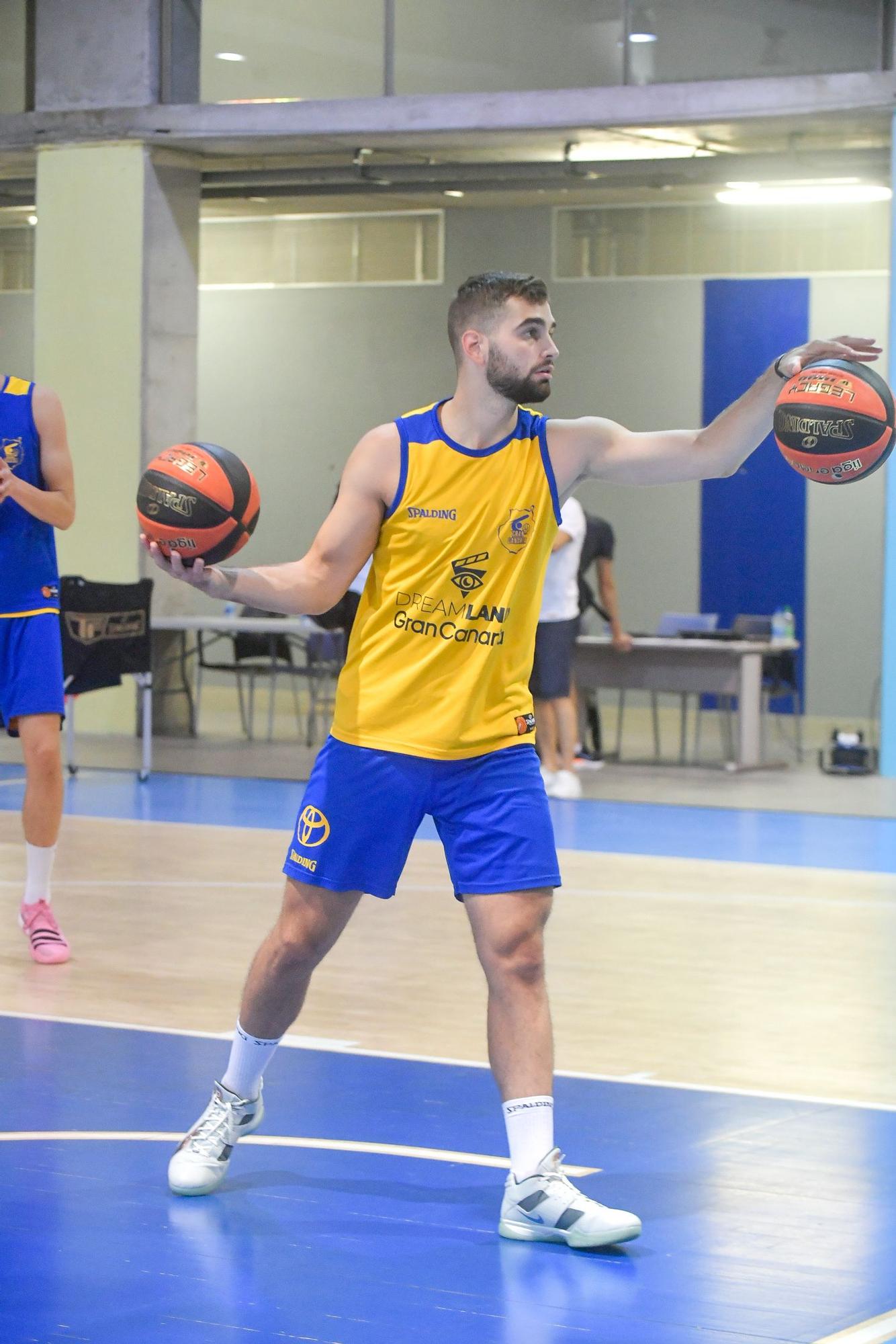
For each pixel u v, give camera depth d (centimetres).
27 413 611
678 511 1955
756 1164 412
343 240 2034
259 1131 433
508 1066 366
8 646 638
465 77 1438
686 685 1429
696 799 1216
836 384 351
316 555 365
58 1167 400
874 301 1847
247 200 1650
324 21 1474
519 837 366
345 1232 360
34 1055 507
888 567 1337
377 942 699
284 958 376
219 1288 326
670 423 1934
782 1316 314
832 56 1321
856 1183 398
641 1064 511
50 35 1548
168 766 1351
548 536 369
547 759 1235
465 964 658
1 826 1012
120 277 1538
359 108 1449
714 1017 575
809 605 1909
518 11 1415
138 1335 301
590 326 1959
